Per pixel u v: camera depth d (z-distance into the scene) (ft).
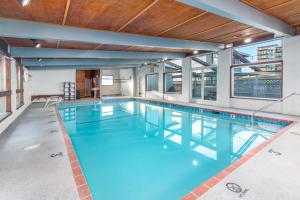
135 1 11.31
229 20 15.23
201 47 24.27
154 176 10.50
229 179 7.39
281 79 21.03
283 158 9.19
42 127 17.43
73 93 49.62
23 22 14.07
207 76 32.55
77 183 7.55
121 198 8.48
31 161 9.68
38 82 47.03
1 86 18.69
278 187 6.80
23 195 6.77
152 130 20.83
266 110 22.94
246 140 16.65
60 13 12.74
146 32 18.34
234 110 24.43
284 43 20.44
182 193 8.87
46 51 24.64
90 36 16.83
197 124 23.00
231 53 26.45
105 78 61.87
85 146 15.65
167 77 43.93
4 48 18.40
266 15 14.80
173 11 13.02
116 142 16.70
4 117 16.61
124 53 29.68
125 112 32.58
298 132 13.56
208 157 13.20
